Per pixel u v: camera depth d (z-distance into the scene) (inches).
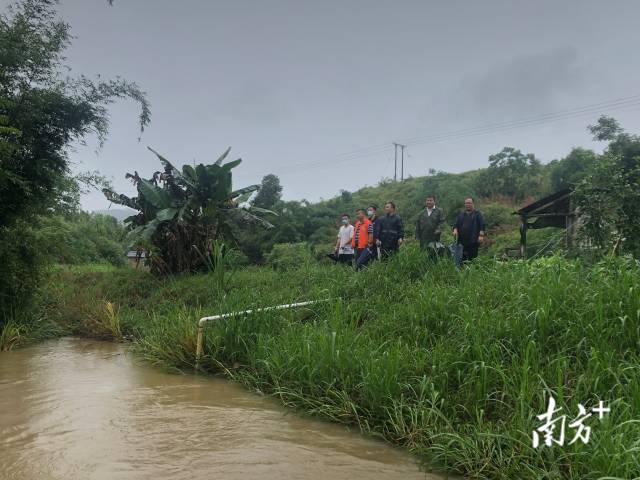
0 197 366.6
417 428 160.2
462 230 369.1
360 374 191.2
